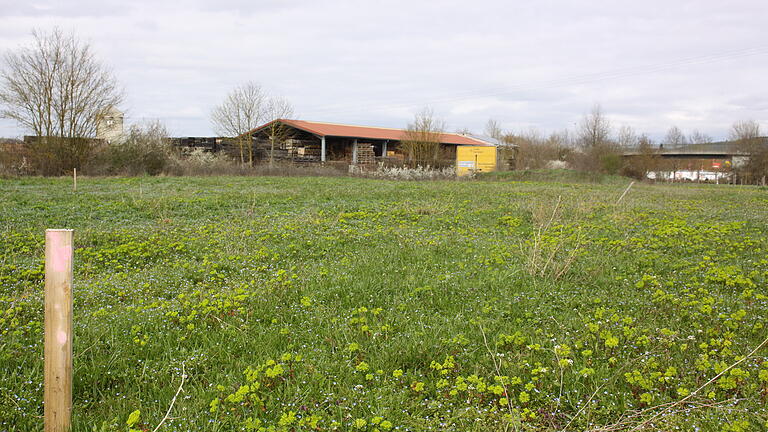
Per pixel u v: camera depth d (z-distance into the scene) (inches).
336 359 176.4
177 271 303.1
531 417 138.3
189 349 186.5
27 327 195.5
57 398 119.7
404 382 161.9
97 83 1115.9
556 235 418.0
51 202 601.9
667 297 232.1
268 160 1549.0
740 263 303.9
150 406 144.9
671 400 145.6
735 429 123.6
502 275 284.8
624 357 174.4
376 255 341.7
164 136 1387.8
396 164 1537.9
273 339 192.7
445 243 380.8
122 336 192.9
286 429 126.1
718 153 2335.1
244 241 387.2
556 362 169.5
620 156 1625.2
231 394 142.7
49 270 117.6
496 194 815.1
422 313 223.9
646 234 416.8
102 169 1112.2
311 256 350.6
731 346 175.6
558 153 2326.5
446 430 132.6
